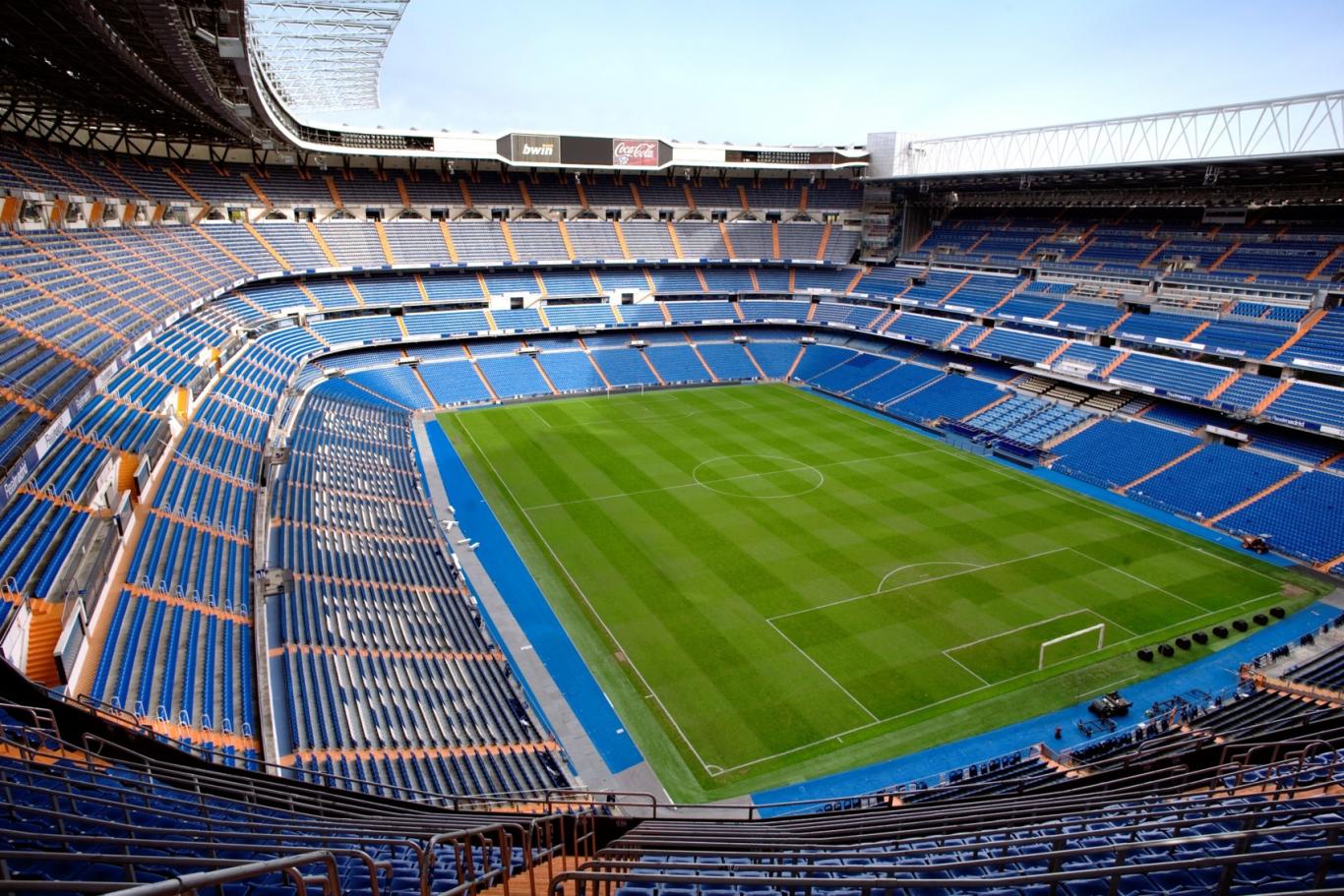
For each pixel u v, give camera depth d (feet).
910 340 279.69
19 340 110.01
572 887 42.42
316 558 127.75
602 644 122.93
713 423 241.55
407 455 204.85
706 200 329.93
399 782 81.20
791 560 149.79
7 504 75.41
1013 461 206.90
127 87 140.56
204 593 98.94
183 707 76.18
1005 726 104.58
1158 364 214.48
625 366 292.61
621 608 133.39
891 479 193.36
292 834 39.75
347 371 256.93
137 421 124.57
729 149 307.99
